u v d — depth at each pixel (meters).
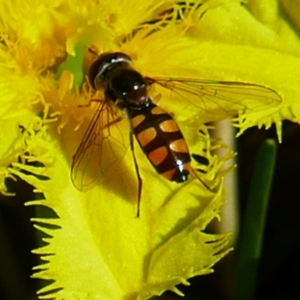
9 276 0.10
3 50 0.09
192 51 0.09
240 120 0.09
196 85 0.09
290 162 0.10
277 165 0.10
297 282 0.10
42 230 0.08
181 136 0.08
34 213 0.10
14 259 0.10
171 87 0.09
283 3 0.09
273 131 0.10
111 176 0.08
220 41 0.09
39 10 0.09
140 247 0.08
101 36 0.09
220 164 0.08
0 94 0.09
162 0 0.09
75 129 0.09
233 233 0.09
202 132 0.09
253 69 0.09
